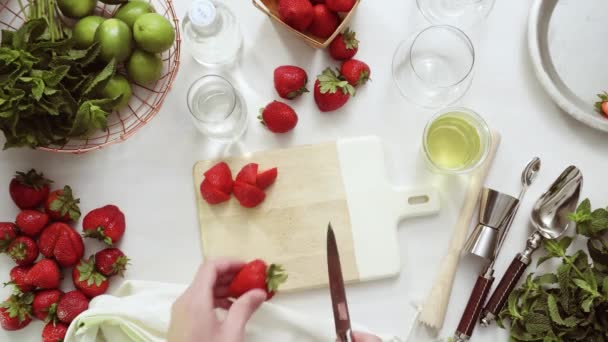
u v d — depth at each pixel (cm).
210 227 95
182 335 76
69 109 81
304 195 95
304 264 94
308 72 98
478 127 92
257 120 97
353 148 96
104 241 93
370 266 95
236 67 97
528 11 97
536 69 95
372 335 85
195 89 92
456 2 98
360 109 98
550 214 95
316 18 90
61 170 96
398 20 98
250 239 95
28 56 78
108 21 83
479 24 98
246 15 97
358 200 95
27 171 96
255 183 93
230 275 85
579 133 97
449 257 95
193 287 79
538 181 97
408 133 98
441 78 97
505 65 98
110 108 86
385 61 98
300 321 91
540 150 98
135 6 86
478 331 96
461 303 96
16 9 96
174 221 97
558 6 95
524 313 89
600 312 88
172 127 97
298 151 96
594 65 95
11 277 92
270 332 91
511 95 98
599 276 89
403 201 95
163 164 97
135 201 97
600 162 97
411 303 96
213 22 87
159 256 96
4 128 81
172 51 97
